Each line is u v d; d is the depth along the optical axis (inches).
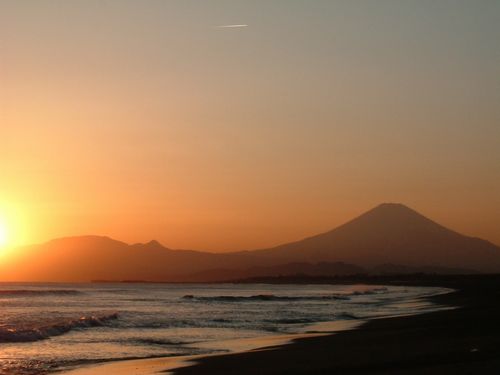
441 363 776.9
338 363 859.4
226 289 7652.6
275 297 3730.3
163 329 1542.8
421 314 2005.4
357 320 1815.9
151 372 876.0
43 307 2583.7
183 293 5191.9
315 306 2758.4
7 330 1310.3
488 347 911.0
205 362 953.5
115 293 4687.5
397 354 910.4
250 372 830.5
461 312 1991.9
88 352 1106.1
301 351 1036.5
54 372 889.5
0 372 885.2
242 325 1662.2
